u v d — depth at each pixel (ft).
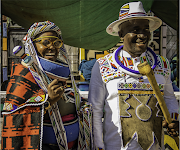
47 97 4.31
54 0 11.74
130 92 5.04
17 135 4.09
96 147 5.31
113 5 12.41
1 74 18.24
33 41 4.79
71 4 12.09
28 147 4.12
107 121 5.24
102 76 5.28
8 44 19.54
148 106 4.98
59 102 4.97
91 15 12.94
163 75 5.34
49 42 4.65
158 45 21.27
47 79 4.70
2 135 4.16
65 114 5.07
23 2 11.73
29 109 4.25
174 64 19.60
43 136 4.66
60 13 12.53
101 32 14.40
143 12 5.10
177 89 12.59
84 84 13.10
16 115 4.16
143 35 4.99
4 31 19.49
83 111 5.27
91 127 5.29
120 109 4.98
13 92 4.31
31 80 4.47
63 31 13.97
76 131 5.14
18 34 19.70
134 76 5.13
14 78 4.49
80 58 19.99
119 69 5.17
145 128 4.88
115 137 5.03
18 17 12.89
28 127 4.19
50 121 4.72
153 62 5.38
